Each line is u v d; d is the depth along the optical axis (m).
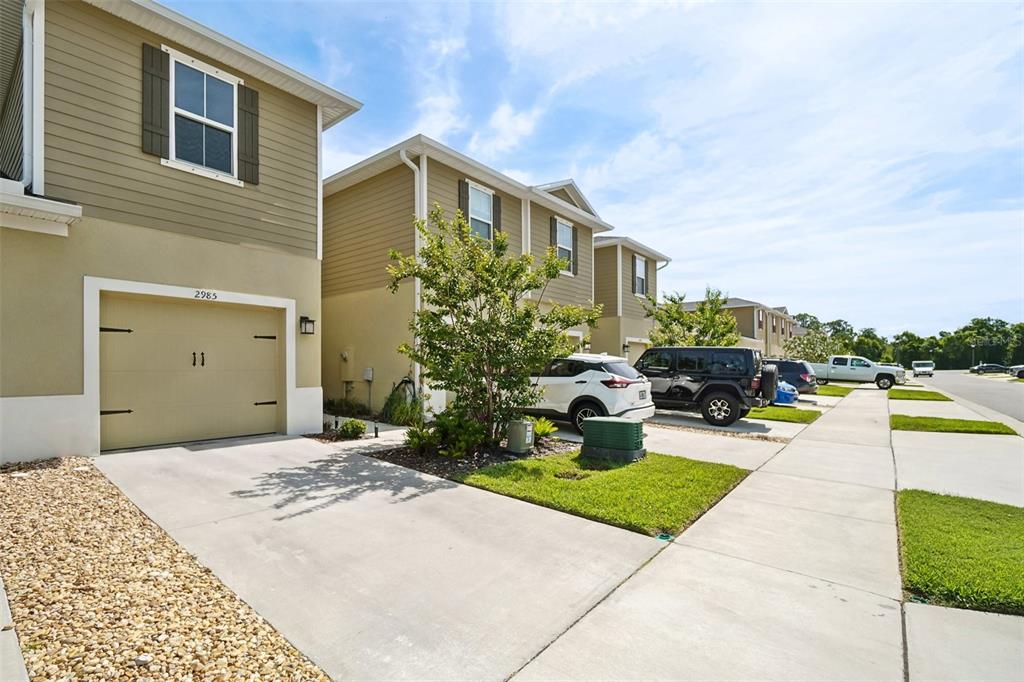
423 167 11.08
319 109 9.48
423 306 10.47
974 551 3.90
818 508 5.20
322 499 5.20
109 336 7.09
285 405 8.84
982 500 5.45
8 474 5.52
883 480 6.40
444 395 11.24
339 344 13.24
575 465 6.94
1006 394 23.34
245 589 3.25
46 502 4.67
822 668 2.49
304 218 9.20
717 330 17.42
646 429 10.73
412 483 5.93
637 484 5.83
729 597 3.24
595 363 9.82
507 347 7.82
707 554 3.96
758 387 11.27
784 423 11.90
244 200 8.38
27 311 6.18
